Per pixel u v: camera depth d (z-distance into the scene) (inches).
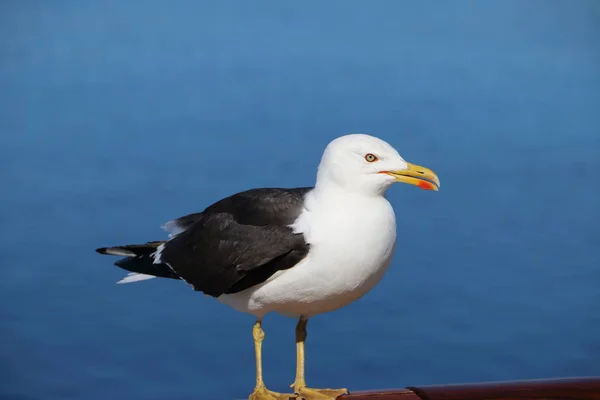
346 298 189.2
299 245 187.8
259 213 190.4
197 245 192.4
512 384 179.6
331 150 188.9
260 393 189.3
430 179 188.2
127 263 196.9
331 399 188.2
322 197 188.7
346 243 187.2
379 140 189.3
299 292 188.5
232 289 190.2
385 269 189.0
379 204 188.5
